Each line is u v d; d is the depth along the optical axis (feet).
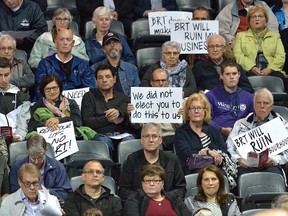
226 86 76.23
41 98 72.74
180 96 72.43
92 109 74.23
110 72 74.33
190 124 70.08
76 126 72.95
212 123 75.51
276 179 67.56
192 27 84.53
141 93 72.69
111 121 74.02
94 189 60.85
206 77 80.84
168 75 78.64
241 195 66.85
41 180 63.93
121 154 69.92
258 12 85.92
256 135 70.85
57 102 72.84
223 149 69.82
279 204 49.62
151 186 60.75
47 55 82.79
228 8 90.84
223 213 61.87
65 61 78.95
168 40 87.81
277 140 70.64
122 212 60.95
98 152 70.49
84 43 84.28
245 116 75.82
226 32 90.17
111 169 68.90
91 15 94.17
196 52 84.53
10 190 64.18
